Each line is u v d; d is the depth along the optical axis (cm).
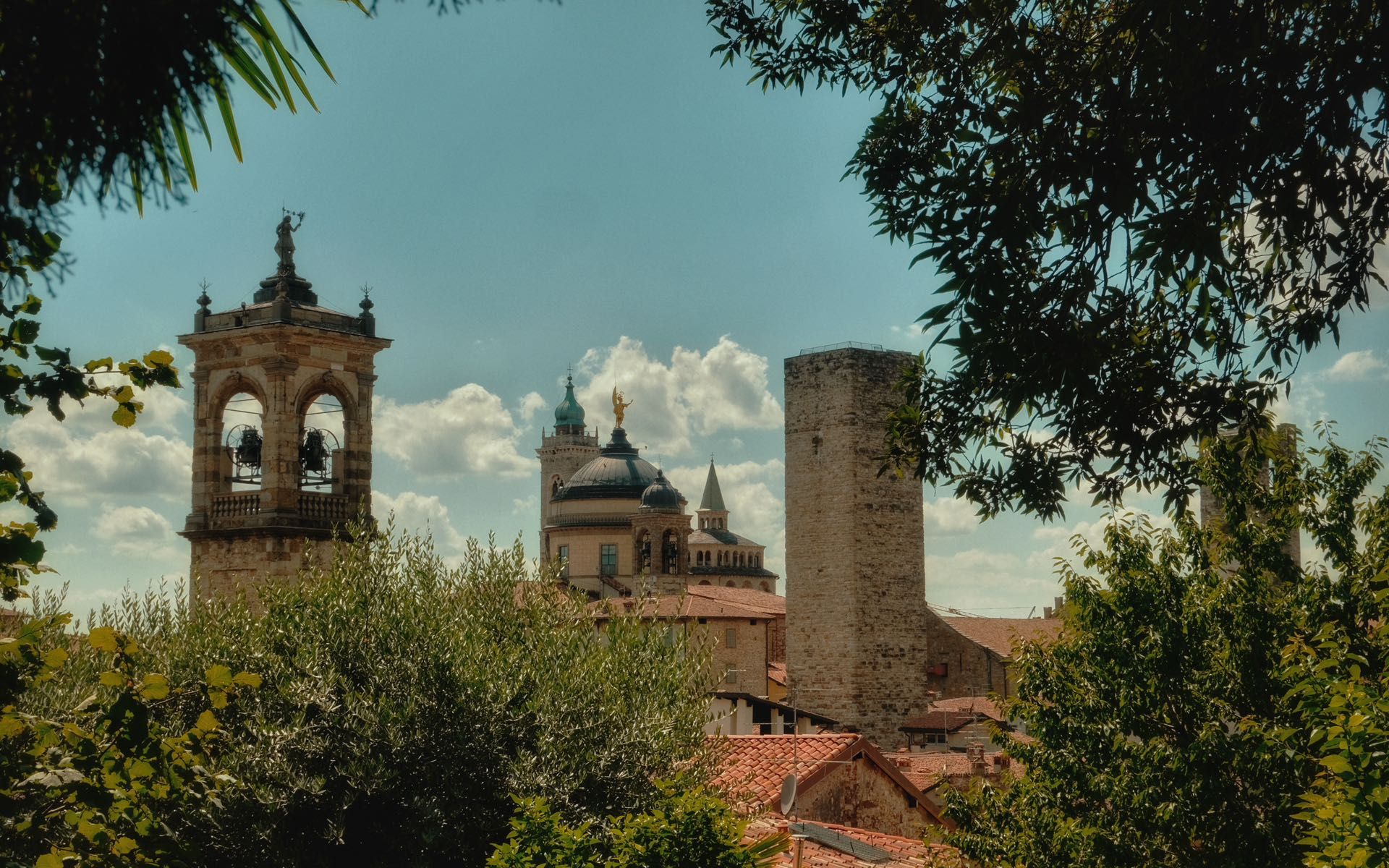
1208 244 1202
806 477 10481
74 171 668
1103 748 2947
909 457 1602
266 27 689
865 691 10150
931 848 3322
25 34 643
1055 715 3000
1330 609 2625
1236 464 2908
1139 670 2895
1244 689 2816
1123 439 1424
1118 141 1219
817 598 10356
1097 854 2839
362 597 3031
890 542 10338
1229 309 1448
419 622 2989
